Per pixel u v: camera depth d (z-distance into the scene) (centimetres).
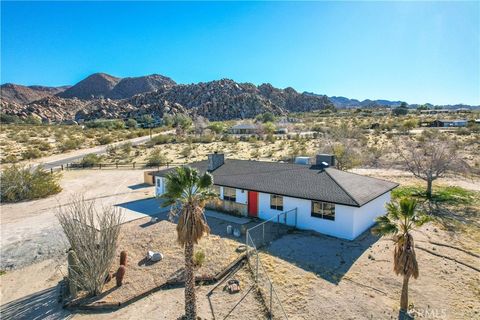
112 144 6869
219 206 2295
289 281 1324
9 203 2781
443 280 1319
